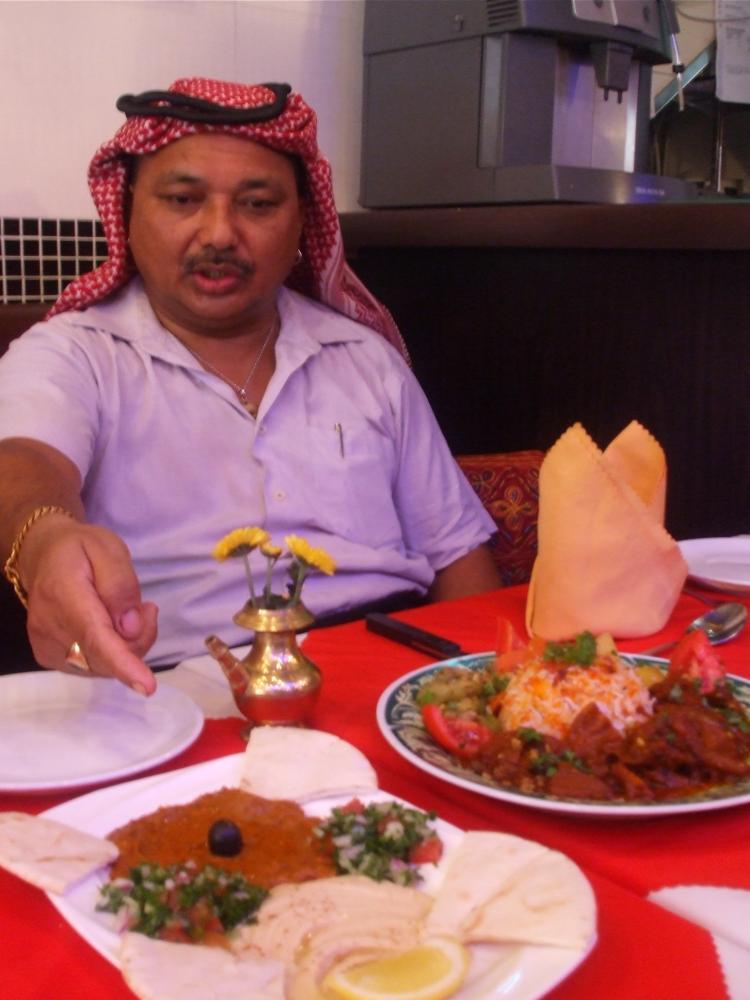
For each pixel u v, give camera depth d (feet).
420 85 9.05
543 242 8.20
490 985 2.09
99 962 2.26
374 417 6.30
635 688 3.32
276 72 9.07
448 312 9.31
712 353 7.81
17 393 5.38
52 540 3.45
